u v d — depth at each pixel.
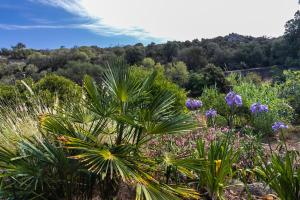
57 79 8.30
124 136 3.28
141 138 3.22
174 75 34.62
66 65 40.19
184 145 4.54
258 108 5.70
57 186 3.08
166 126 3.08
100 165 2.74
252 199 3.43
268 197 3.44
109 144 3.27
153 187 2.74
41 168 2.99
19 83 8.20
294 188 2.95
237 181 3.81
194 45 59.34
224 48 53.03
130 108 3.31
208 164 3.24
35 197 2.88
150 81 3.47
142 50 51.12
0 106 5.05
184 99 7.07
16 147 3.49
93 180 3.11
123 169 2.69
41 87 7.98
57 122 3.17
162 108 3.32
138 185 2.76
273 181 3.10
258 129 7.40
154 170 3.13
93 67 37.25
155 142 4.12
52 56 46.97
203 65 48.53
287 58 39.97
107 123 3.48
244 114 8.01
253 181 4.09
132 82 3.29
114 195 3.23
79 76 36.09
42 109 4.66
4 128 4.09
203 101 9.41
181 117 3.21
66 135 3.07
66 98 4.89
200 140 3.73
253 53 46.19
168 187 2.89
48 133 3.35
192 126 3.17
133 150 3.16
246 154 4.41
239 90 9.77
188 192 3.02
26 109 4.64
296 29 43.75
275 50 45.69
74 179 3.10
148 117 3.02
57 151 3.02
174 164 3.08
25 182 2.90
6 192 2.95
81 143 2.84
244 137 5.40
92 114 3.44
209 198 3.43
